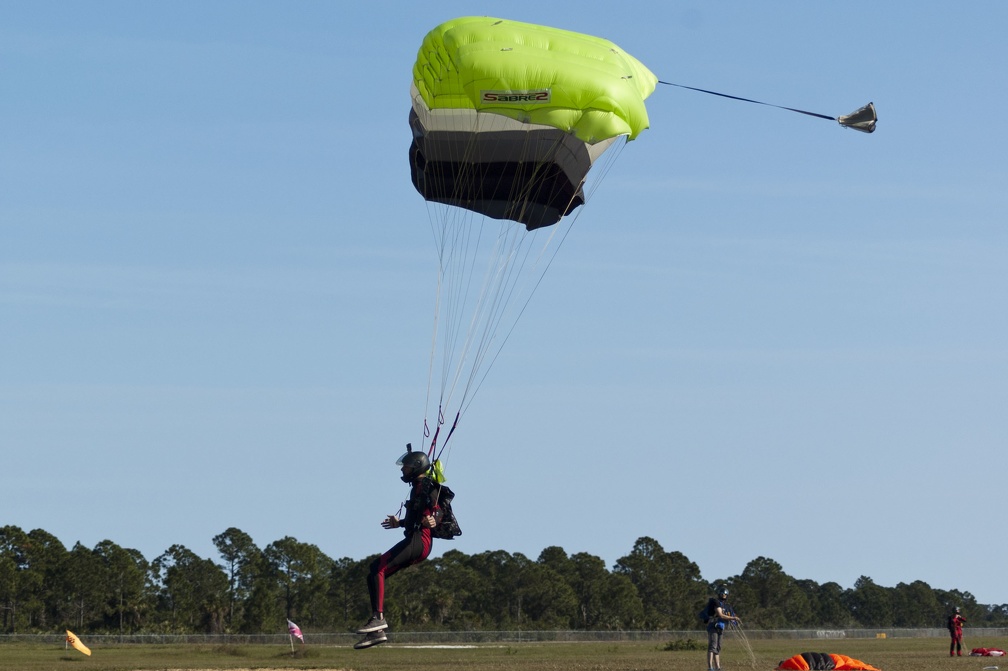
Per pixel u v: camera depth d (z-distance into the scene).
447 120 45.50
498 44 43.81
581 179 48.38
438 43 44.78
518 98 43.31
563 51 44.31
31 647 129.75
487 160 47.47
